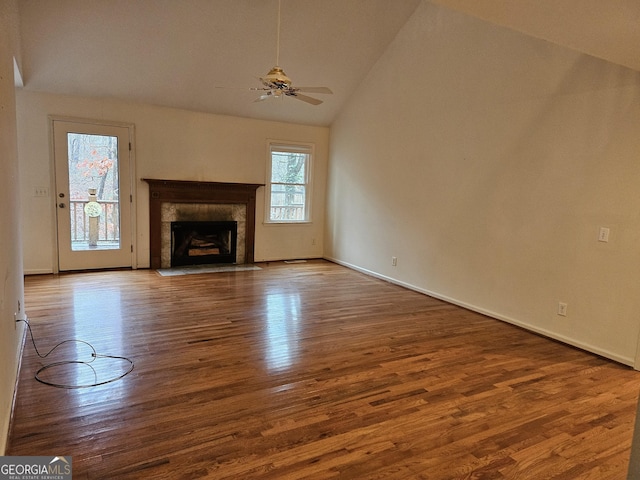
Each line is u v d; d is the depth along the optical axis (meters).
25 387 2.61
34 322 3.76
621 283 3.38
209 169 6.42
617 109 3.37
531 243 4.07
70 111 5.41
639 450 1.38
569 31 2.47
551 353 3.52
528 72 4.03
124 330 3.64
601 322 3.51
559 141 3.79
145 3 4.45
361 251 6.56
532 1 2.14
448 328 4.06
